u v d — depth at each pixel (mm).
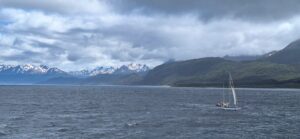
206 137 76750
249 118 114500
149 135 78562
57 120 106250
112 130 85500
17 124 95750
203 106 166625
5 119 107438
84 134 79875
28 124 96062
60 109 146125
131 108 151625
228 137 77000
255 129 88812
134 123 98250
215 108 154625
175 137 76500
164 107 158375
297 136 78875
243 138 76000
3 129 86062
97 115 121250
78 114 125125
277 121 106562
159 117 115000
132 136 77312
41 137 76125
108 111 137000
